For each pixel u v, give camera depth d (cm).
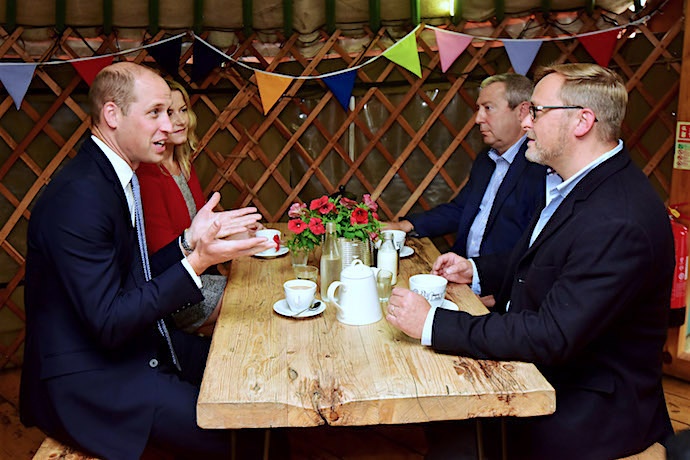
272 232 234
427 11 298
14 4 278
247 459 165
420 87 312
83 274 149
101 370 158
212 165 317
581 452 153
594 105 157
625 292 143
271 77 294
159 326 171
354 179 328
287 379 136
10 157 294
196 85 306
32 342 162
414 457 222
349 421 129
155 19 290
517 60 292
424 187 322
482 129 250
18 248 305
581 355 156
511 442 162
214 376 137
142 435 157
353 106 316
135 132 162
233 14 296
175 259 182
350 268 166
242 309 176
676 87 292
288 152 321
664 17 294
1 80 270
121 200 162
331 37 303
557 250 154
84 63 284
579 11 297
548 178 229
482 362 144
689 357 273
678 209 262
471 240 260
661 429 162
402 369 140
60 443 162
